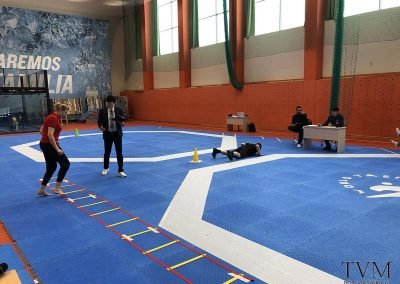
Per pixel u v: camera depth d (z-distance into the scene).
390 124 12.27
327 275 3.26
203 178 7.20
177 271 3.40
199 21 20.55
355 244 3.91
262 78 17.17
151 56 24.70
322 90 14.22
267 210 5.13
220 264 3.53
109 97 7.24
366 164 8.25
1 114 22.03
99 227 4.57
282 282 3.17
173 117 23.05
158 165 8.66
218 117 19.53
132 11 25.59
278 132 15.99
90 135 16.09
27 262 3.61
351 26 13.34
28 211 5.28
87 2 23.16
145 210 5.24
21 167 8.84
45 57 23.98
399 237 4.08
